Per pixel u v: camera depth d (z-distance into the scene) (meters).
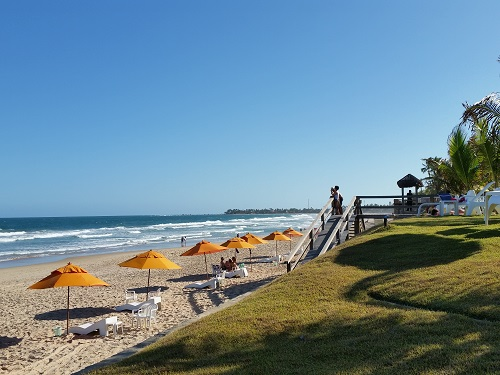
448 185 27.62
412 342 5.95
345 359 5.77
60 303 18.44
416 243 11.82
